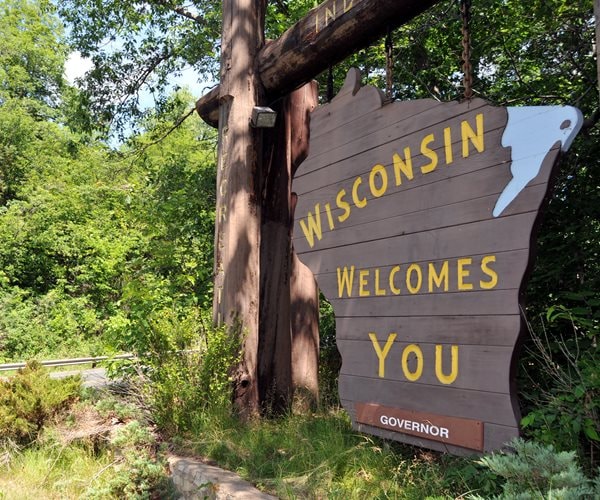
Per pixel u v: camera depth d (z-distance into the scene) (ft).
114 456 15.44
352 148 12.67
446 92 24.56
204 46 35.22
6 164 60.75
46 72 70.74
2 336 45.68
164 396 15.71
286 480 10.95
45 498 13.96
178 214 26.37
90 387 19.95
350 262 12.33
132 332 18.62
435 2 13.08
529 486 6.72
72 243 53.36
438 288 10.18
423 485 9.51
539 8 17.74
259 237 17.66
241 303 16.80
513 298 8.87
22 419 16.84
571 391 8.80
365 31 14.44
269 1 29.55
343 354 12.21
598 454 9.26
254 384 16.60
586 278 13.28
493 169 9.47
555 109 8.68
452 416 9.64
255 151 17.75
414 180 10.98
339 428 13.32
